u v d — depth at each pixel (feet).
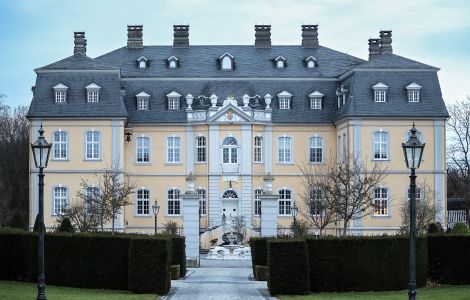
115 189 295.69
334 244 160.04
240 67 359.87
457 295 149.18
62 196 328.49
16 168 443.73
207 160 344.28
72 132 329.72
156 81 352.69
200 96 349.41
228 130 343.87
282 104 352.08
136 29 366.84
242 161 344.08
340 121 338.13
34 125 329.52
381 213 327.26
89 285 161.68
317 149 351.05
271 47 369.91
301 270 155.94
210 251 280.51
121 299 144.36
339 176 280.72
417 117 328.29
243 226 327.67
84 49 371.35
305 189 338.75
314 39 372.17
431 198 321.52
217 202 343.46
